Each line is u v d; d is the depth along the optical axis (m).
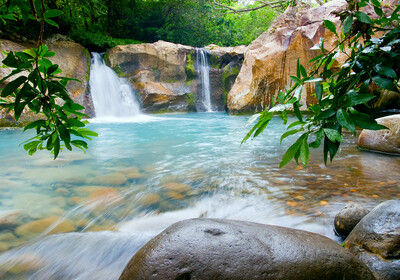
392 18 0.90
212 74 14.38
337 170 3.94
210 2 18.53
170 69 13.37
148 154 5.35
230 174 3.95
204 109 14.18
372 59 0.84
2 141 6.43
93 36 12.50
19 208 2.93
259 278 1.33
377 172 3.79
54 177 3.91
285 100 0.86
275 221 2.55
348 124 0.71
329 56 0.97
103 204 3.03
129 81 12.68
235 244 1.47
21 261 2.09
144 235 2.42
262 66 11.03
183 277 1.35
